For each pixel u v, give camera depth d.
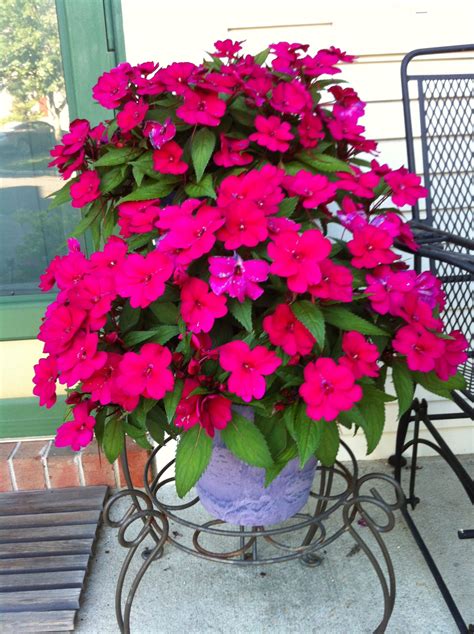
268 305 1.20
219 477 1.28
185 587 1.67
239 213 1.07
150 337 1.16
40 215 2.07
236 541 1.83
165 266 1.08
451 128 1.86
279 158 1.31
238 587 1.67
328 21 1.92
